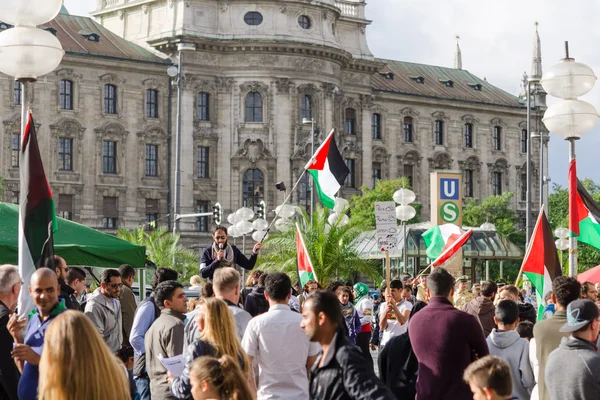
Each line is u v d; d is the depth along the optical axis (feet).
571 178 91.86
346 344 47.55
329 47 423.23
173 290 67.10
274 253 238.07
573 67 89.81
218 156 417.90
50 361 40.11
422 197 492.13
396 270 276.62
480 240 263.90
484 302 82.48
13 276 59.11
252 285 98.68
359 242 261.65
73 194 396.98
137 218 408.46
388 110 481.05
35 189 66.85
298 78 419.54
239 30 417.49
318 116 425.28
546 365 52.90
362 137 461.78
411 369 61.87
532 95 532.32
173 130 415.44
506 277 412.57
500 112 520.01
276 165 418.31
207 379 40.68
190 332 59.57
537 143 532.32
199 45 412.16
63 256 100.32
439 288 57.16
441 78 518.78
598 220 98.02
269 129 417.69
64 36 403.95
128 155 408.26
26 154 67.31
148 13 422.82
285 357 57.72
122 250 104.32
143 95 411.13
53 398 39.96
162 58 417.28
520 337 64.03
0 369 57.77
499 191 521.24
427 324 56.08
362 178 461.78
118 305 83.10
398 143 483.92
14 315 55.72
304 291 106.22
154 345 66.23
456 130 505.25
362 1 460.96
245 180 419.74
